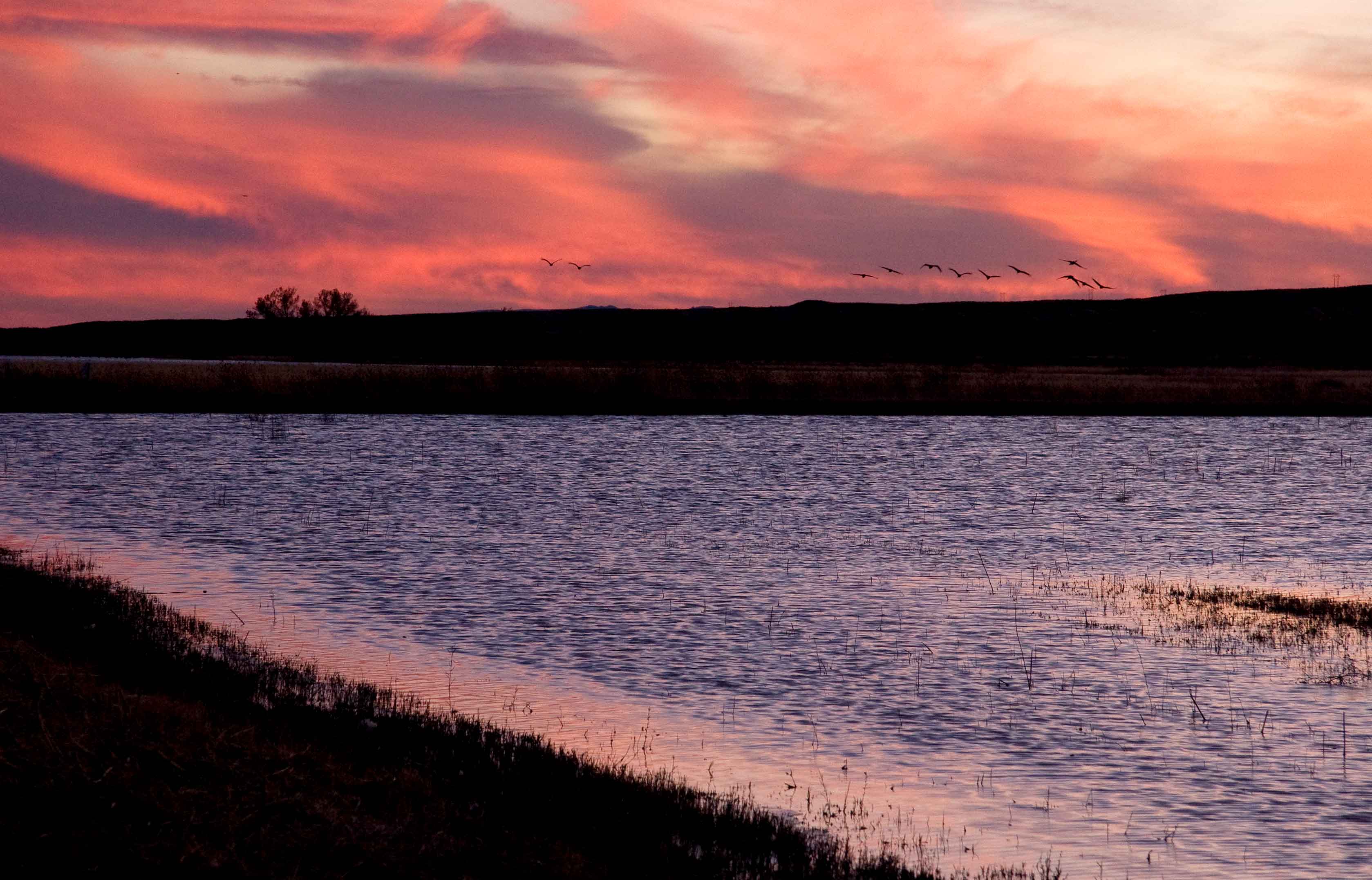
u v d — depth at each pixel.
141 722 16.95
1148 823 19.31
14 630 23.45
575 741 22.44
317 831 14.70
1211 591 39.38
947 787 20.84
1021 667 29.12
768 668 28.72
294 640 29.73
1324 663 29.61
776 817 18.78
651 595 37.62
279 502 58.56
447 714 23.44
